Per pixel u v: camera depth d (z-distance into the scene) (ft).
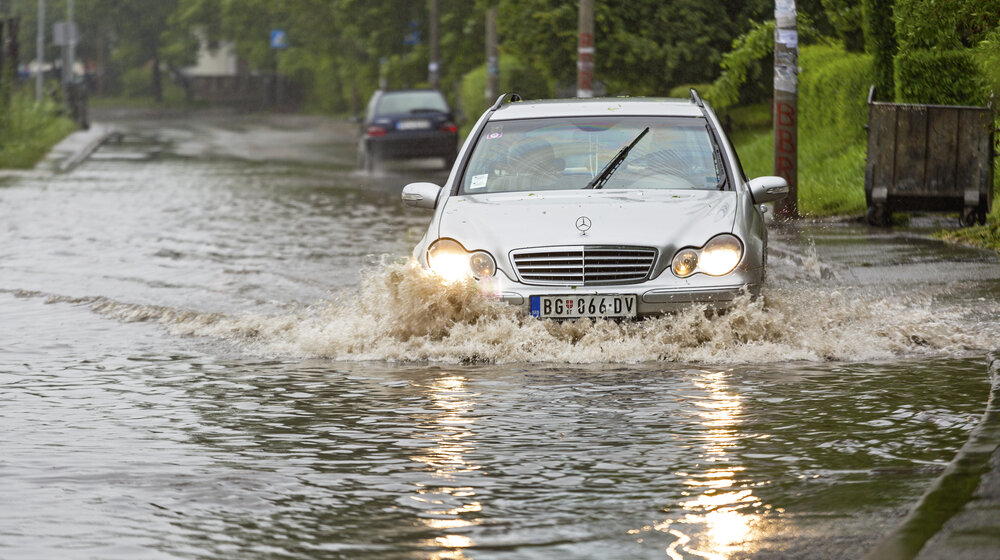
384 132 337.31
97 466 63.26
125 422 72.79
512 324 89.76
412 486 59.26
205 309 114.83
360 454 65.21
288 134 595.47
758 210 100.68
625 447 65.57
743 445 65.51
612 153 100.89
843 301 101.09
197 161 387.34
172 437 69.21
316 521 54.24
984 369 83.15
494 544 50.88
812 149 224.74
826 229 171.12
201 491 58.80
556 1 312.29
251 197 253.44
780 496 56.54
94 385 83.30
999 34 148.15
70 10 627.46
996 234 152.56
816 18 260.62
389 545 51.03
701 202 94.22
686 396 76.84
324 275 137.28
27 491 58.95
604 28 307.99
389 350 91.15
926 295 112.16
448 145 341.00
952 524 48.29
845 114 222.07
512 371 85.15
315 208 227.20
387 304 93.56
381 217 209.05
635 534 51.80
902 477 59.00
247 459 64.44
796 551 49.29
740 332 89.76
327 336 93.35
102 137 506.48
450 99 563.89
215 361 91.15
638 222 91.15
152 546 51.24
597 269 90.02
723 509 54.90
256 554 50.26
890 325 96.43
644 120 103.76
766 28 240.94
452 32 529.04
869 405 73.56
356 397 78.28
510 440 67.41
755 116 299.38
